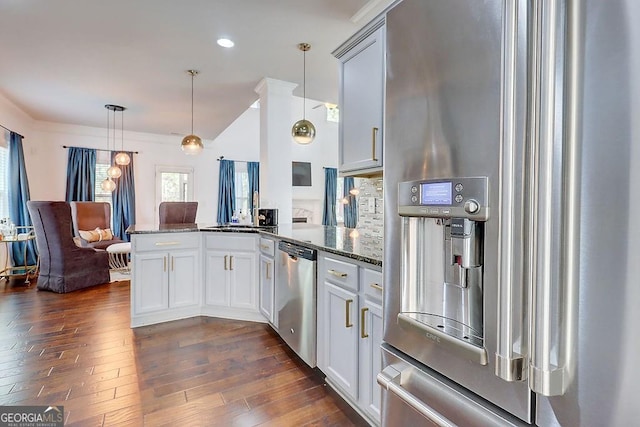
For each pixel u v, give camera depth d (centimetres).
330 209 993
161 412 176
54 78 391
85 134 649
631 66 57
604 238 61
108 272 456
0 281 458
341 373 187
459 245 90
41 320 311
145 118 575
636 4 57
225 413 176
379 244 214
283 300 258
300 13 261
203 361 234
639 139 56
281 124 402
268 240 291
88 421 168
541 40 67
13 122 516
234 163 817
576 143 64
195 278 327
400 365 109
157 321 309
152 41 304
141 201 707
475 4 83
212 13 260
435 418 92
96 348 252
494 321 78
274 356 243
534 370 68
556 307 66
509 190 73
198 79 394
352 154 215
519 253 73
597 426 62
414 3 101
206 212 785
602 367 62
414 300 107
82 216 576
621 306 59
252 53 329
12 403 183
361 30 200
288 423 169
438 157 93
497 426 79
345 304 182
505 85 74
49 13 258
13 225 454
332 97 474
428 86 96
